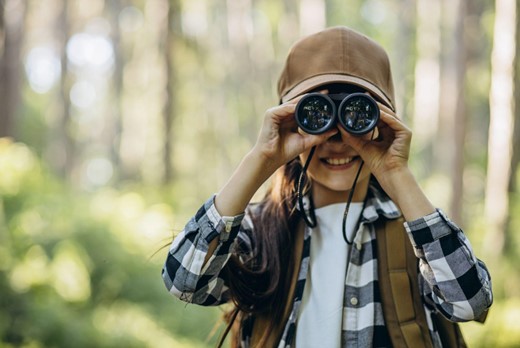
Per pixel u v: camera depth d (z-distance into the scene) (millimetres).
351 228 1798
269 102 27172
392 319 1677
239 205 1683
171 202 13164
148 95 24297
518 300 7664
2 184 7352
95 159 32938
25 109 24531
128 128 25328
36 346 5570
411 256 1740
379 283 1714
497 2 8953
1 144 8117
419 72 20516
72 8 26016
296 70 1814
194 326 7586
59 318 5941
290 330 1710
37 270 6332
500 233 8914
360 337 1678
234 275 1749
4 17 11047
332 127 1659
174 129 15516
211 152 24359
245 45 26219
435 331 1727
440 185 17750
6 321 5652
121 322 6754
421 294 1723
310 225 1768
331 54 1770
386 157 1686
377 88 1777
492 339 6555
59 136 23984
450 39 21172
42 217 7484
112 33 27000
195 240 1667
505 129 8922
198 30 24453
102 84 33594
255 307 1753
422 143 21953
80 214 8258
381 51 1839
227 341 5867
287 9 25641
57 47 26266
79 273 6887
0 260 6117
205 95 25469
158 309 7809
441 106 19797
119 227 8539
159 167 17312
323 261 1776
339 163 1767
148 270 8156
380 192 1870
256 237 1834
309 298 1744
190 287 1674
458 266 1605
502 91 8930
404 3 20969
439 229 1623
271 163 1697
